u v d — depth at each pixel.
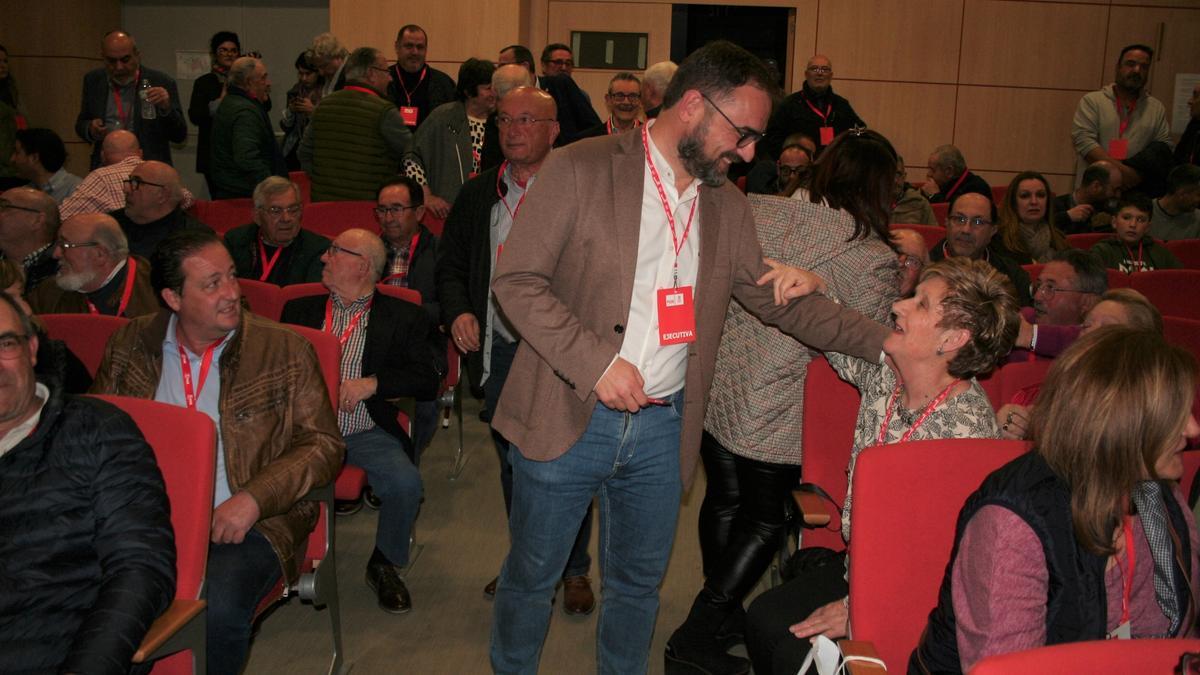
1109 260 4.77
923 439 1.80
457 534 3.45
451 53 7.62
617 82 4.86
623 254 1.78
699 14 8.28
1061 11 8.16
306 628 2.80
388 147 5.30
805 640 1.84
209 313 2.17
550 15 8.30
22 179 5.79
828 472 2.25
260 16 8.63
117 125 6.36
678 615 2.95
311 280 3.82
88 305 3.06
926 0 8.16
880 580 1.65
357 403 2.93
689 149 1.73
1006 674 1.07
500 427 1.93
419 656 2.66
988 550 1.30
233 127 5.55
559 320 1.72
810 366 2.25
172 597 1.68
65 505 1.67
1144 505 1.38
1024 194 4.66
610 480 1.99
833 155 2.30
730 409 2.38
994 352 1.79
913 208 5.92
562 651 2.71
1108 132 7.23
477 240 2.88
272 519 2.24
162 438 1.83
